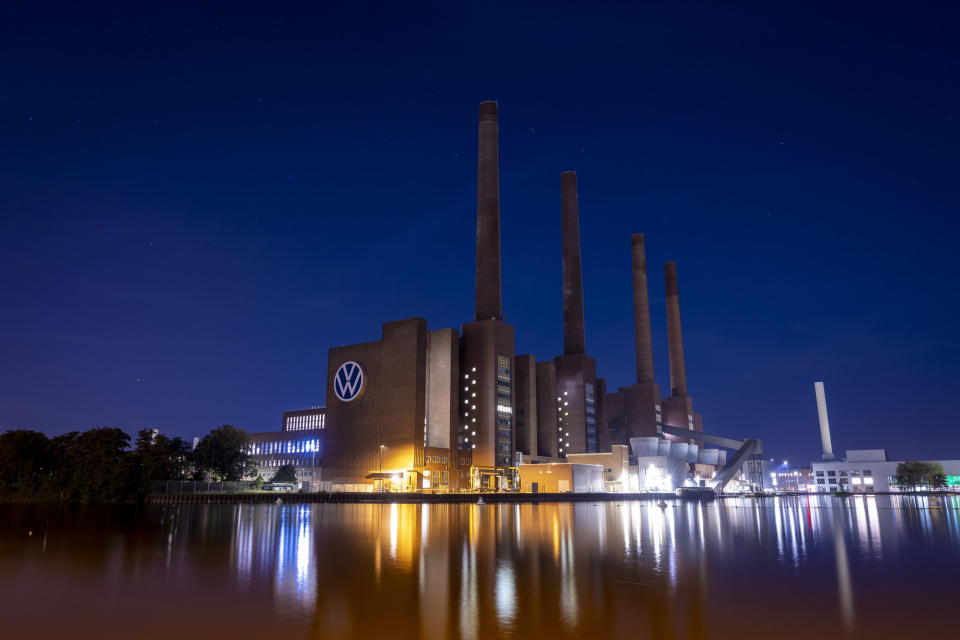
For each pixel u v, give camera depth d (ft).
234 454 433.89
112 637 42.60
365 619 47.47
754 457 654.94
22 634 43.45
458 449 481.46
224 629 44.55
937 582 65.51
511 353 522.88
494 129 545.44
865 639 42.24
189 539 113.29
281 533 127.44
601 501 391.04
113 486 303.48
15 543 106.83
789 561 82.69
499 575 68.95
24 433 320.91
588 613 49.57
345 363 501.56
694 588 61.11
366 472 469.16
